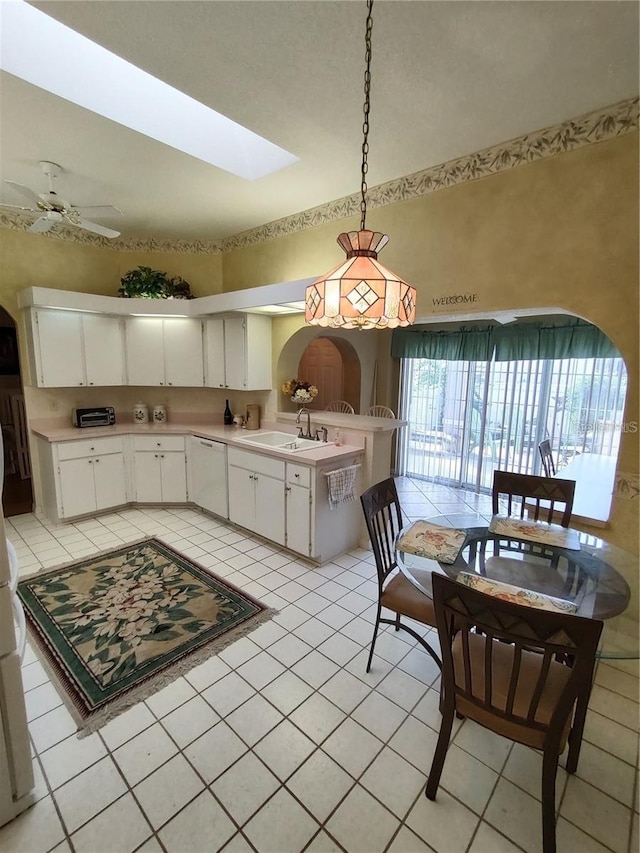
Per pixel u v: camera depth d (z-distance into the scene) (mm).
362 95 2061
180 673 2121
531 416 4953
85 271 4344
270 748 1723
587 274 2238
